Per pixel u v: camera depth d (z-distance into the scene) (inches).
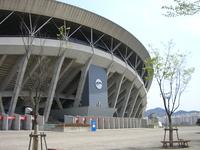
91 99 2593.5
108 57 2719.0
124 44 2938.0
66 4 2278.5
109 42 2874.0
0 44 2124.8
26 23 2380.7
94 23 2514.8
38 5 2204.7
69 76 2659.9
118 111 3467.0
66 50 2338.8
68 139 1254.3
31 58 2178.9
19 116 1998.0
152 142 1087.6
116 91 3038.9
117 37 2783.0
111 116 2711.6
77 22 2432.3
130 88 3223.4
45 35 2359.7
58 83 2674.7
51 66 2389.3
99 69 2711.6
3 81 2431.1
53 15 2303.2
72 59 2475.4
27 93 2383.1
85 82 2618.1
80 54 2470.5
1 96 2381.9
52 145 981.2
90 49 2544.3
